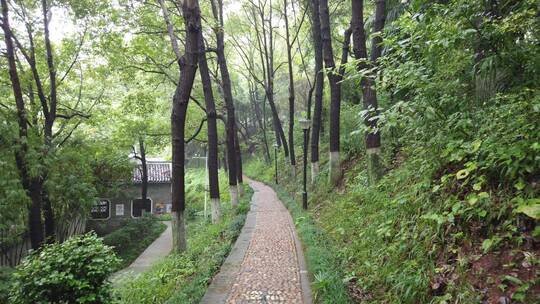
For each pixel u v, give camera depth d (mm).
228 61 30781
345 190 11000
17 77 12883
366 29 12766
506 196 3666
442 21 4117
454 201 4230
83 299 4035
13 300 4059
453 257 3891
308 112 20266
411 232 4859
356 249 6215
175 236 8961
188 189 33906
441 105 4621
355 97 17688
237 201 16219
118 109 20562
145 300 5789
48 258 4156
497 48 4117
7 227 11875
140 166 29281
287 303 5043
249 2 25016
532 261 3031
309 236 7789
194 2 8672
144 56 15344
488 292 3154
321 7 12539
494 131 4094
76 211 17156
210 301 5211
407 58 4934
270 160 35281
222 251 7781
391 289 4305
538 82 3951
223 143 31828
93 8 13336
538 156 3377
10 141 11805
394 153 8570
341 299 4383
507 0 4137
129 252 18781
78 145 16672
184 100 8898
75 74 16562
